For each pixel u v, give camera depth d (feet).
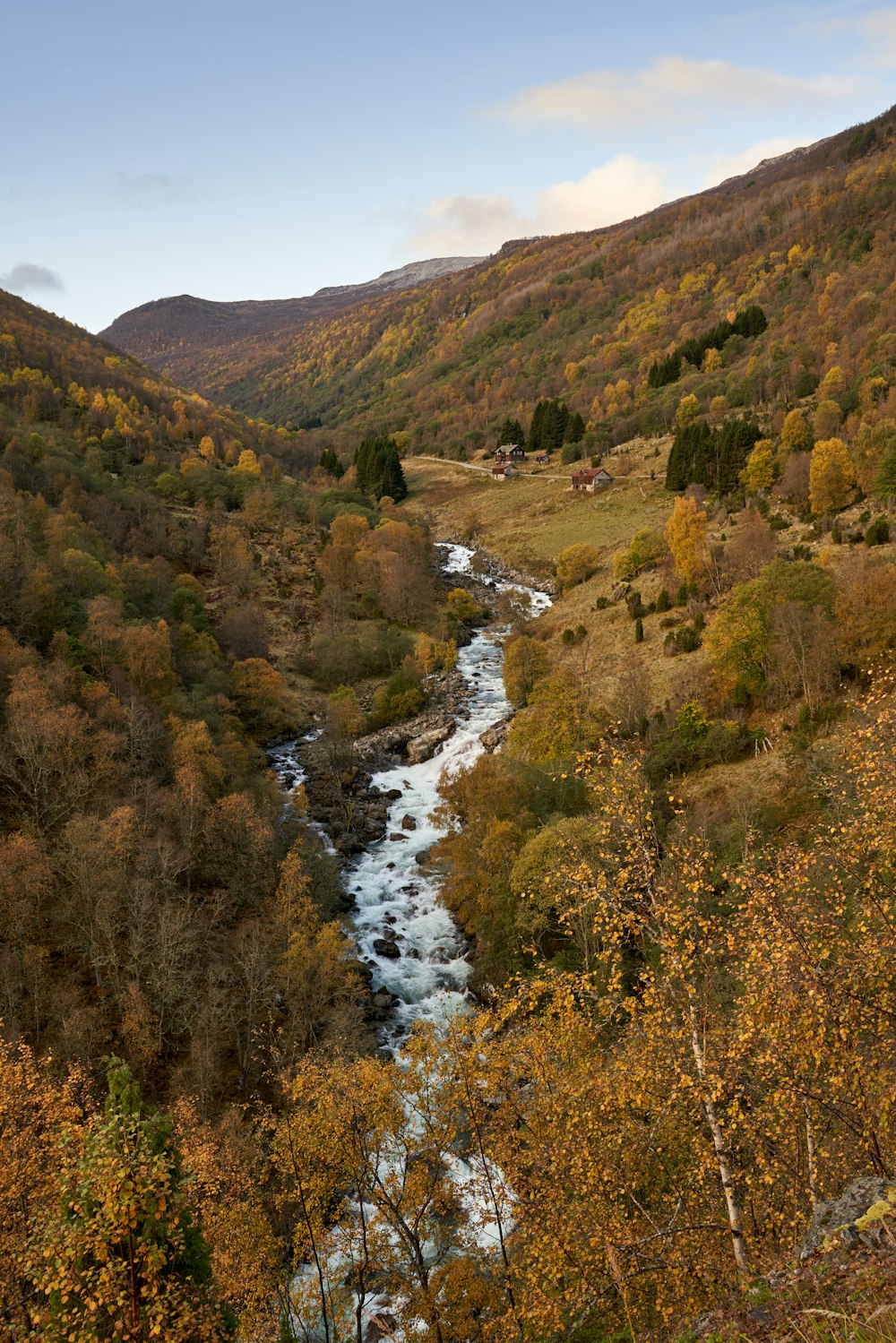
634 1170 58.59
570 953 142.92
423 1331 76.23
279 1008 151.64
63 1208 55.67
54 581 267.39
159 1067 137.49
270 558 451.94
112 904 149.28
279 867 187.62
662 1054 52.37
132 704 217.15
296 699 325.42
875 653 184.85
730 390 615.57
